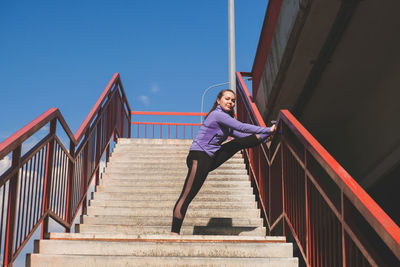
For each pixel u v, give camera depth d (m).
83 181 4.80
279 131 3.62
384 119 4.44
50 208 3.59
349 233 2.01
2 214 2.62
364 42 3.98
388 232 1.53
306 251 2.78
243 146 3.57
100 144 5.89
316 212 2.69
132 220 4.40
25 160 2.98
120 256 3.11
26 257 3.10
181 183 5.55
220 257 3.19
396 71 4.11
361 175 5.23
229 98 3.58
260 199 4.66
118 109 8.20
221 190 5.29
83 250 3.28
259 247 3.31
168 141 7.85
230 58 8.55
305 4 3.53
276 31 4.56
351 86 4.67
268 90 5.18
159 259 3.10
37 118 3.29
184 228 4.02
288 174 3.45
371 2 3.46
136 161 6.59
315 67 4.43
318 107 5.14
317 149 2.47
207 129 3.50
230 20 8.66
